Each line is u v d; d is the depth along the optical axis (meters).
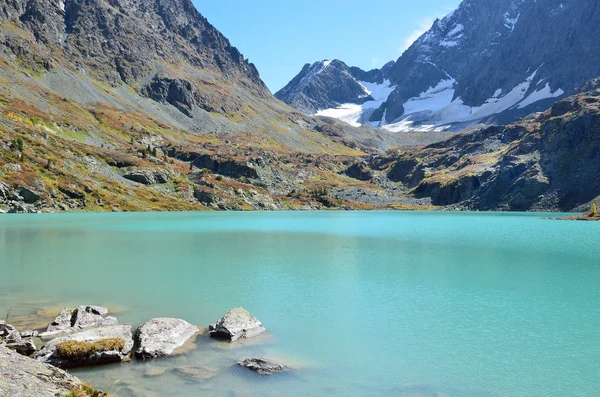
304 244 72.94
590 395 19.08
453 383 20.20
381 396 18.73
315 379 20.25
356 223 130.62
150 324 24.95
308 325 28.36
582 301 34.72
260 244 72.50
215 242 74.75
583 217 148.12
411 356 23.33
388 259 56.31
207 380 19.61
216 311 31.22
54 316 29.17
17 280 41.25
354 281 42.00
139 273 45.50
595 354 23.69
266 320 29.22
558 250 65.25
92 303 33.06
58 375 16.00
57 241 72.56
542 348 24.58
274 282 41.53
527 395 19.05
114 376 19.67
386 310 32.06
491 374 21.17
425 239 82.00
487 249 66.56
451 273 46.44
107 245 68.50
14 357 16.64
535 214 197.38
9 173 151.62
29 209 145.12
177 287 39.12
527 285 40.81
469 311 31.84
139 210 181.25
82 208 163.50
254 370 20.77
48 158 181.25
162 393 18.22
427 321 29.50
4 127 188.50
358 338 25.98
